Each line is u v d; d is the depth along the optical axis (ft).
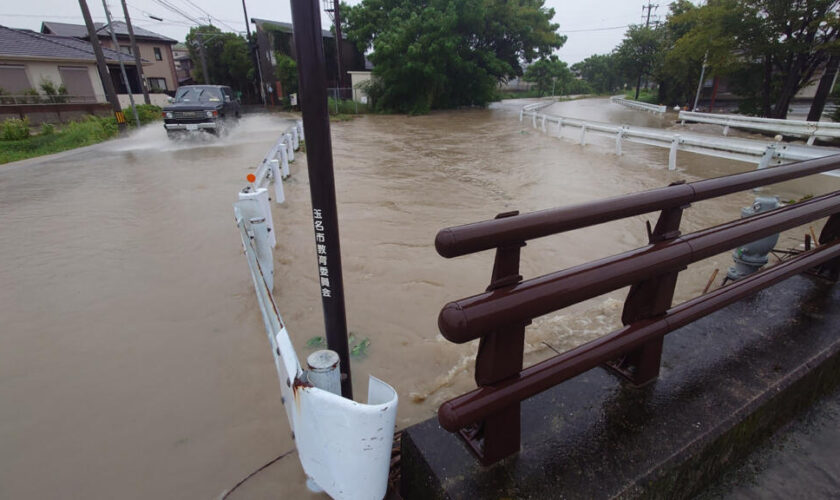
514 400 4.63
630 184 26.55
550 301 4.38
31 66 83.66
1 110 75.10
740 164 31.86
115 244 18.06
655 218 20.01
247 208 12.62
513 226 4.09
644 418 5.75
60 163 36.99
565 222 4.45
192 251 17.16
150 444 8.05
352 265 15.58
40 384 9.75
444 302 13.09
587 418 5.76
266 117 88.99
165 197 24.98
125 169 33.65
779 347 7.18
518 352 4.69
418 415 8.54
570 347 10.38
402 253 16.62
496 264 4.37
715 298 6.51
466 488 4.82
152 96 104.47
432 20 93.71
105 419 8.70
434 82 97.60
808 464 6.16
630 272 4.96
